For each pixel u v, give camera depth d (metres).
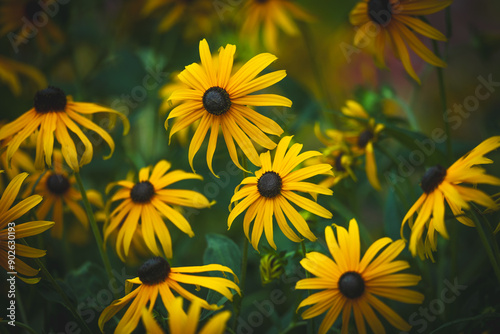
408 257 0.82
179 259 0.95
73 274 0.85
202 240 0.99
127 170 0.97
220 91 0.75
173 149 0.95
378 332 0.73
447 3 0.79
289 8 1.01
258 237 0.75
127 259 0.87
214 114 0.75
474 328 0.78
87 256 0.97
